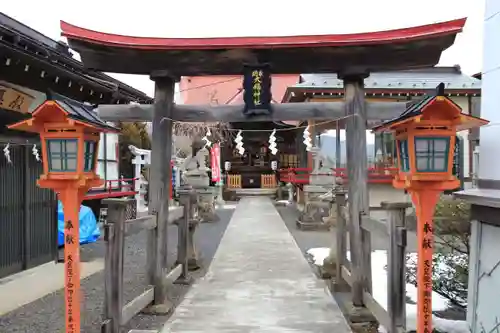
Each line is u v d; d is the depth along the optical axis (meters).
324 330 4.98
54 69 8.01
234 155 32.81
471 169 13.36
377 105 5.93
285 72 6.08
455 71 17.59
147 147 22.16
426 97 3.64
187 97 30.09
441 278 6.01
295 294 6.47
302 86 14.80
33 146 8.43
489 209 4.16
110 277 4.23
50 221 9.04
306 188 14.16
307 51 5.78
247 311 5.68
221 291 6.67
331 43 5.58
